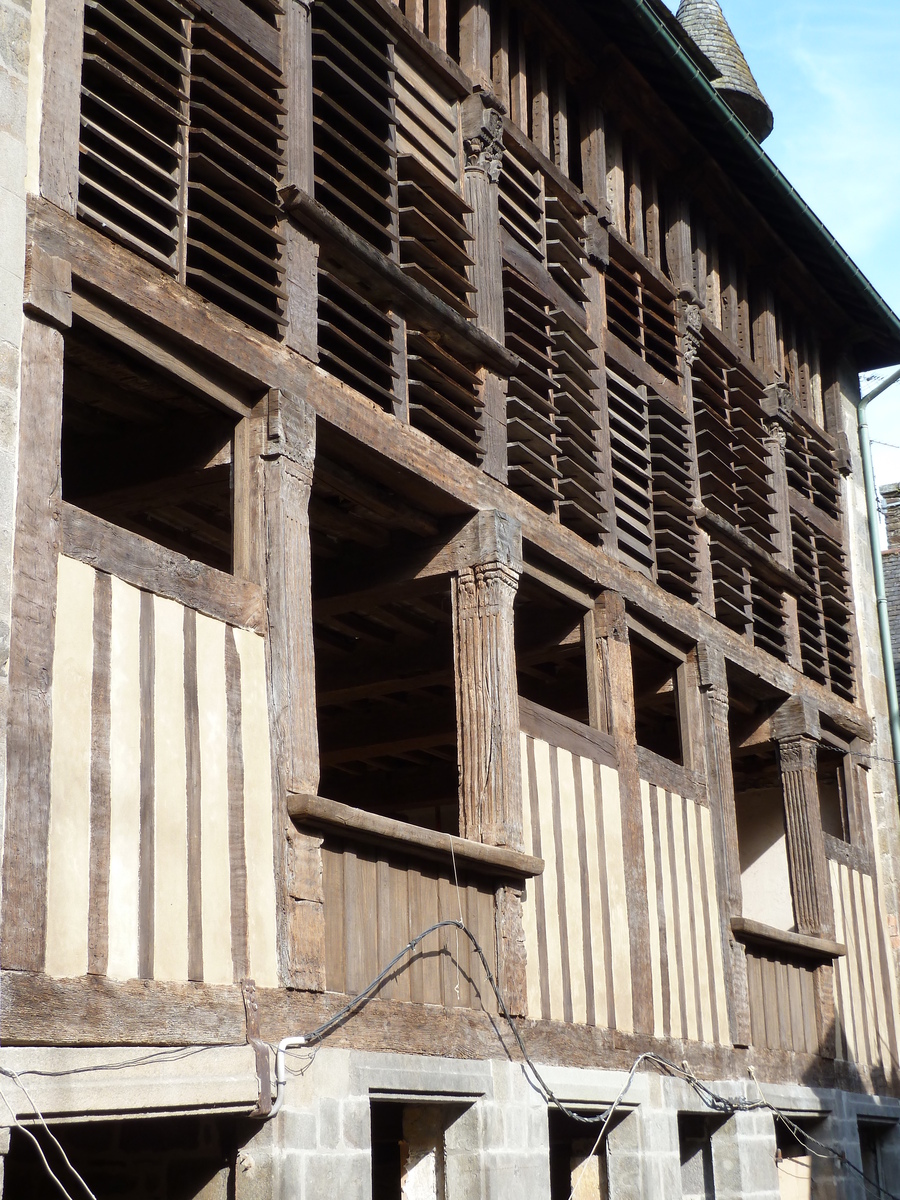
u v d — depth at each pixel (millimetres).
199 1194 7945
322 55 10477
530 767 10867
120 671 7590
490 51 12438
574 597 12195
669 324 14664
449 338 10977
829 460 17953
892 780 17359
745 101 19750
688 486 14297
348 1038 8461
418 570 10875
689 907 12664
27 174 7602
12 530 7070
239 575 8711
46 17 7902
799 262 17062
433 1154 9508
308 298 9453
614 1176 11156
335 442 9633
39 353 7410
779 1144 14367
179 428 9133
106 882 7203
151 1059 7188
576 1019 10734
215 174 8891
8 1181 8875
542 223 12672
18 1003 6578
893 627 22000
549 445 11844
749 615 15016
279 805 8391
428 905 9484
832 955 14797
